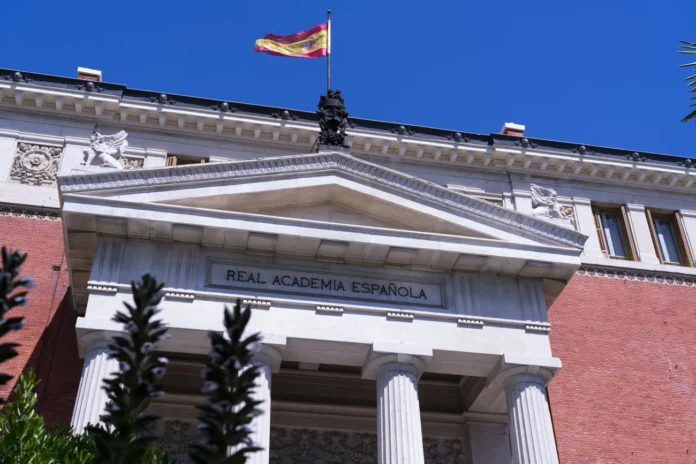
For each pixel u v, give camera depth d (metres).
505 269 26.70
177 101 34.53
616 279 35.19
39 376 27.53
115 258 24.53
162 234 24.81
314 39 34.94
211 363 9.80
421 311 25.56
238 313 10.02
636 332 33.84
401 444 23.44
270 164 26.03
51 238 30.78
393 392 24.31
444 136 36.34
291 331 24.39
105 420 10.38
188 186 25.20
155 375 10.33
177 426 27.28
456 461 28.98
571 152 37.12
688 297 35.41
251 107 35.09
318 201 26.64
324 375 29.45
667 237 37.50
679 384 32.91
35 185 32.03
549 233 27.02
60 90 33.44
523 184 36.56
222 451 9.69
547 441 24.45
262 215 25.17
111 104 33.69
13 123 33.09
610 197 37.41
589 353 32.84
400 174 26.78
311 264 25.72
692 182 38.19
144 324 10.35
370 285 25.78
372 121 35.88
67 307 29.11
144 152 33.69
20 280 9.89
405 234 25.84
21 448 15.79
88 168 25.08
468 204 26.91
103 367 22.78
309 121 35.16
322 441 28.73
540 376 25.62
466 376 29.38
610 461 30.53
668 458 31.05
